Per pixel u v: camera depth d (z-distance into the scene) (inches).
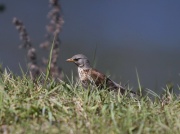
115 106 361.1
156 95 392.5
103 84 442.0
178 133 335.6
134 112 354.9
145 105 370.6
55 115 349.7
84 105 358.3
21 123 337.7
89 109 356.5
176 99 386.9
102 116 349.1
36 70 527.5
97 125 339.3
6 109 347.9
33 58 534.0
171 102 379.2
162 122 348.2
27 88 380.5
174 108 369.1
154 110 363.3
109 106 358.0
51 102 361.7
